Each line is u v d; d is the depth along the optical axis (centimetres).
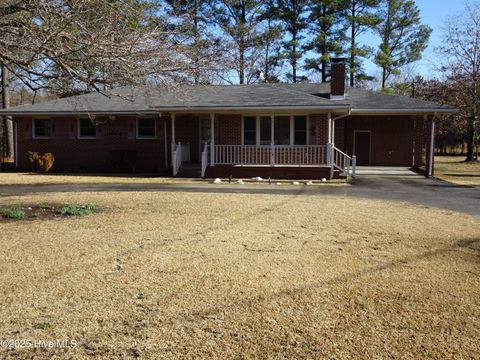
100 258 584
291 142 2047
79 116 2261
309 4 3659
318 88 2447
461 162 3322
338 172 1930
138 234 724
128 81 812
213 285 487
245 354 343
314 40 3666
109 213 930
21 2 709
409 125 2456
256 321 400
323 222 844
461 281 514
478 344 364
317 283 498
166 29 962
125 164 2191
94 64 766
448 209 1059
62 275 516
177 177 1931
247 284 491
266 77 3575
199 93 2050
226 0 3198
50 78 781
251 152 2031
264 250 632
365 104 2261
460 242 697
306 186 1614
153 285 485
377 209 1026
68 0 711
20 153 2355
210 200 1150
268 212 954
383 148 2486
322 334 377
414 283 505
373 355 344
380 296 464
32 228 767
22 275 515
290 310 424
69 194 1276
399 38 4038
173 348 350
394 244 678
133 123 2250
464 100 3008
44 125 2333
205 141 2108
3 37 752
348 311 425
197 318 404
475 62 2908
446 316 417
